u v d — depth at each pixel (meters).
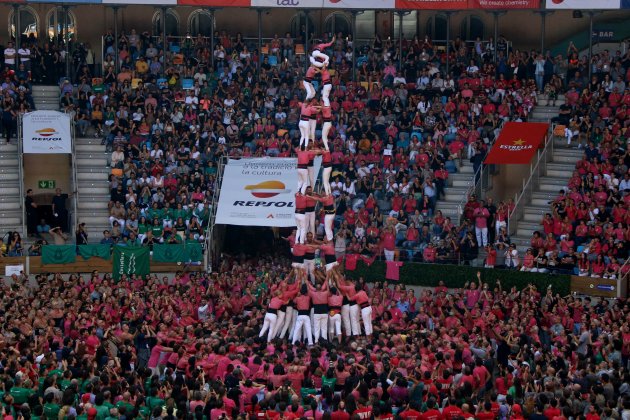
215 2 65.69
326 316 44.38
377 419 32.00
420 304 53.81
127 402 32.06
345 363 37.09
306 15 66.44
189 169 61.06
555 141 61.91
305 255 45.50
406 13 69.50
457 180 60.62
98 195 61.31
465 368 36.78
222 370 37.81
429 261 55.50
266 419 31.67
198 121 64.19
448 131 62.97
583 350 42.66
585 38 71.75
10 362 35.12
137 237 57.59
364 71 68.00
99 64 69.44
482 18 72.62
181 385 34.31
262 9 66.88
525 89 65.12
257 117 64.25
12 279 54.78
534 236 54.81
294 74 66.94
